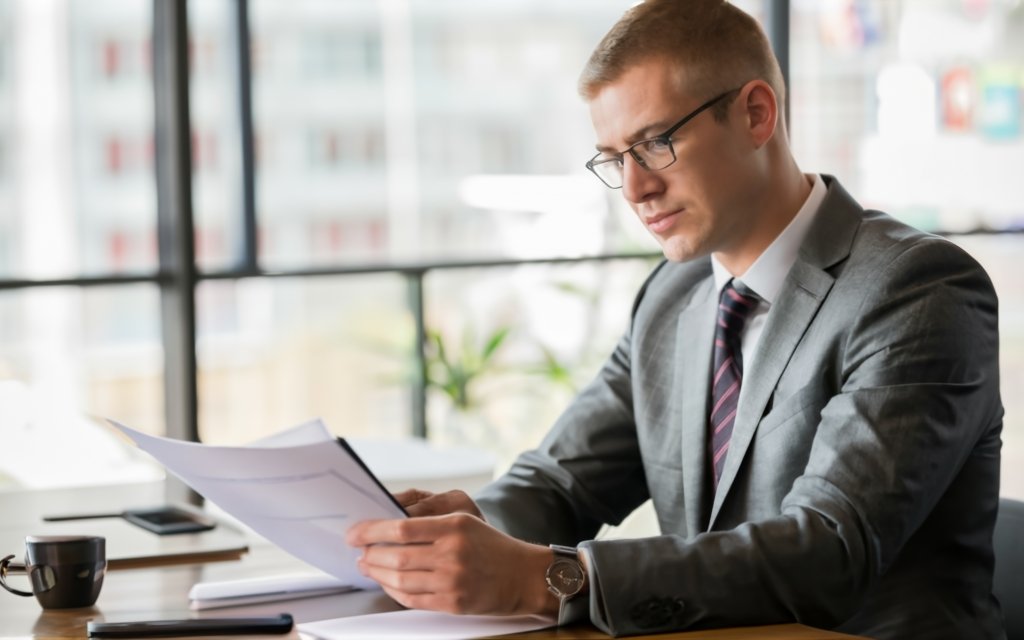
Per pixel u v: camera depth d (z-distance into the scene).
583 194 4.07
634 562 1.24
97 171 10.17
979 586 1.49
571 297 4.05
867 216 1.57
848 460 1.34
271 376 4.86
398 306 3.83
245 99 3.73
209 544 1.59
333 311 4.05
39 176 10.02
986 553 1.50
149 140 3.54
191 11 3.42
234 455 1.23
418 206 11.86
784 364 1.50
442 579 1.21
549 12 9.32
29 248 10.08
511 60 10.62
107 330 3.85
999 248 4.34
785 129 1.60
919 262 1.45
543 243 4.02
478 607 1.22
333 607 1.33
